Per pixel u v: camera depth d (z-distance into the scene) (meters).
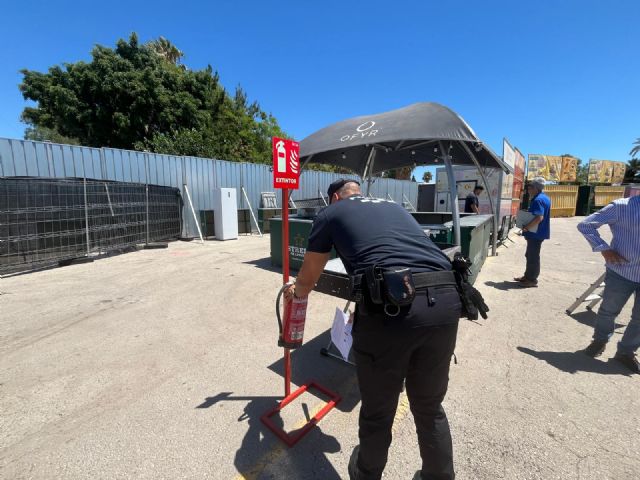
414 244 1.56
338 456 1.94
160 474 1.79
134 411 2.30
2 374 2.75
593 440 2.02
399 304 1.33
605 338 2.95
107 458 1.89
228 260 7.15
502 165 5.46
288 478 1.78
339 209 1.65
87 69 16.88
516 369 2.84
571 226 14.81
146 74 17.41
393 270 1.40
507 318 3.98
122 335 3.49
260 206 12.29
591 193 21.75
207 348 3.22
